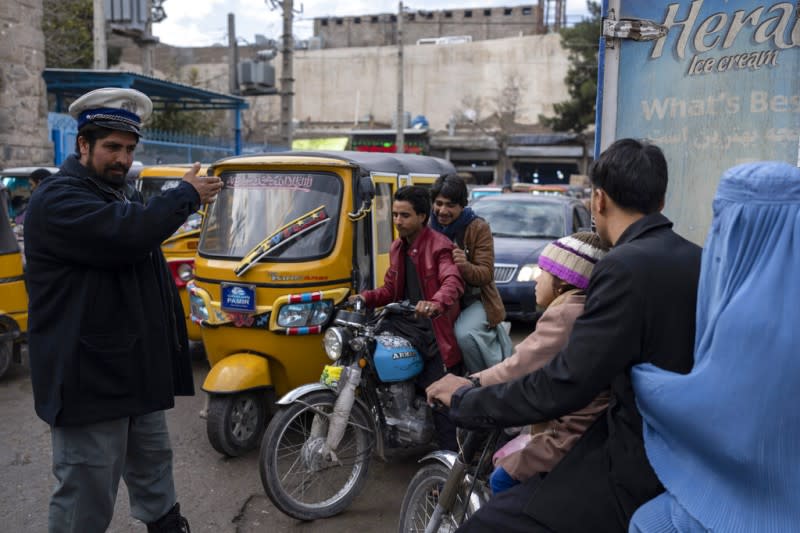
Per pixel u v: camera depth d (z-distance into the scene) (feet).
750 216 5.62
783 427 5.33
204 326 16.33
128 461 10.46
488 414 7.07
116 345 9.25
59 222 8.85
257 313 15.46
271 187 16.78
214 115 91.97
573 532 6.66
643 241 6.69
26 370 22.93
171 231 9.18
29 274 9.13
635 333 6.29
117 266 9.25
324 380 12.77
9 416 18.56
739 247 5.64
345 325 12.89
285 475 13.60
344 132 137.08
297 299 15.29
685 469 5.89
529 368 7.59
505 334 14.67
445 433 13.55
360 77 177.47
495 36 215.31
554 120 119.44
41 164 43.32
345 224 16.19
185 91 55.77
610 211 7.16
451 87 172.96
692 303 6.43
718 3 13.12
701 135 13.43
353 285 16.28
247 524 13.05
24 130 42.16
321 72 178.81
